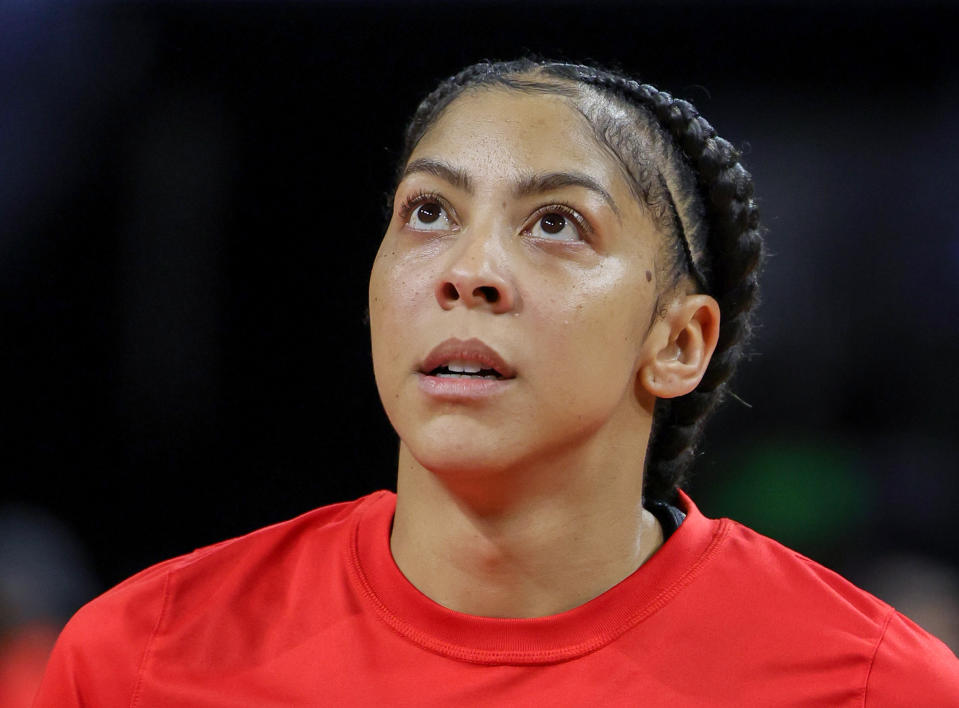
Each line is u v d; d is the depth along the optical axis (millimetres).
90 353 9797
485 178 3924
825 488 9648
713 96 9633
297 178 9703
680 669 3990
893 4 9359
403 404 3895
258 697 4062
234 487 9883
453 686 3945
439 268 3877
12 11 9438
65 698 4340
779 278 9758
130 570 9789
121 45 9555
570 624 3996
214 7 9492
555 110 4066
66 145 9625
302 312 9820
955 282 9578
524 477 3914
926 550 9523
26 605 8547
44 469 9766
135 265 9766
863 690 4004
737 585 4211
